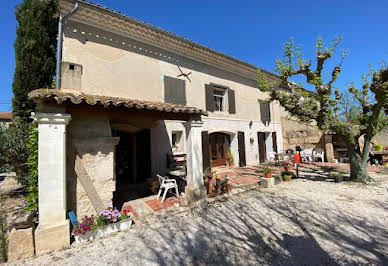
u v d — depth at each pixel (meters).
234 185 6.27
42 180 2.95
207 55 8.55
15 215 2.89
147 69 7.04
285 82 6.99
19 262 2.62
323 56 5.96
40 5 6.60
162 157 7.11
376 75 5.59
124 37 6.57
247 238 3.18
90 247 2.99
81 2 5.30
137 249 2.93
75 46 5.65
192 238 3.22
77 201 3.62
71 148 3.67
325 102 6.30
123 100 3.70
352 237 3.07
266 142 12.13
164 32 6.90
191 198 4.67
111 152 4.06
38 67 6.31
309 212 4.14
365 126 6.34
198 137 5.02
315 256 2.62
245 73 10.52
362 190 5.52
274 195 5.41
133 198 5.35
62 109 3.22
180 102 7.75
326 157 11.05
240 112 10.32
